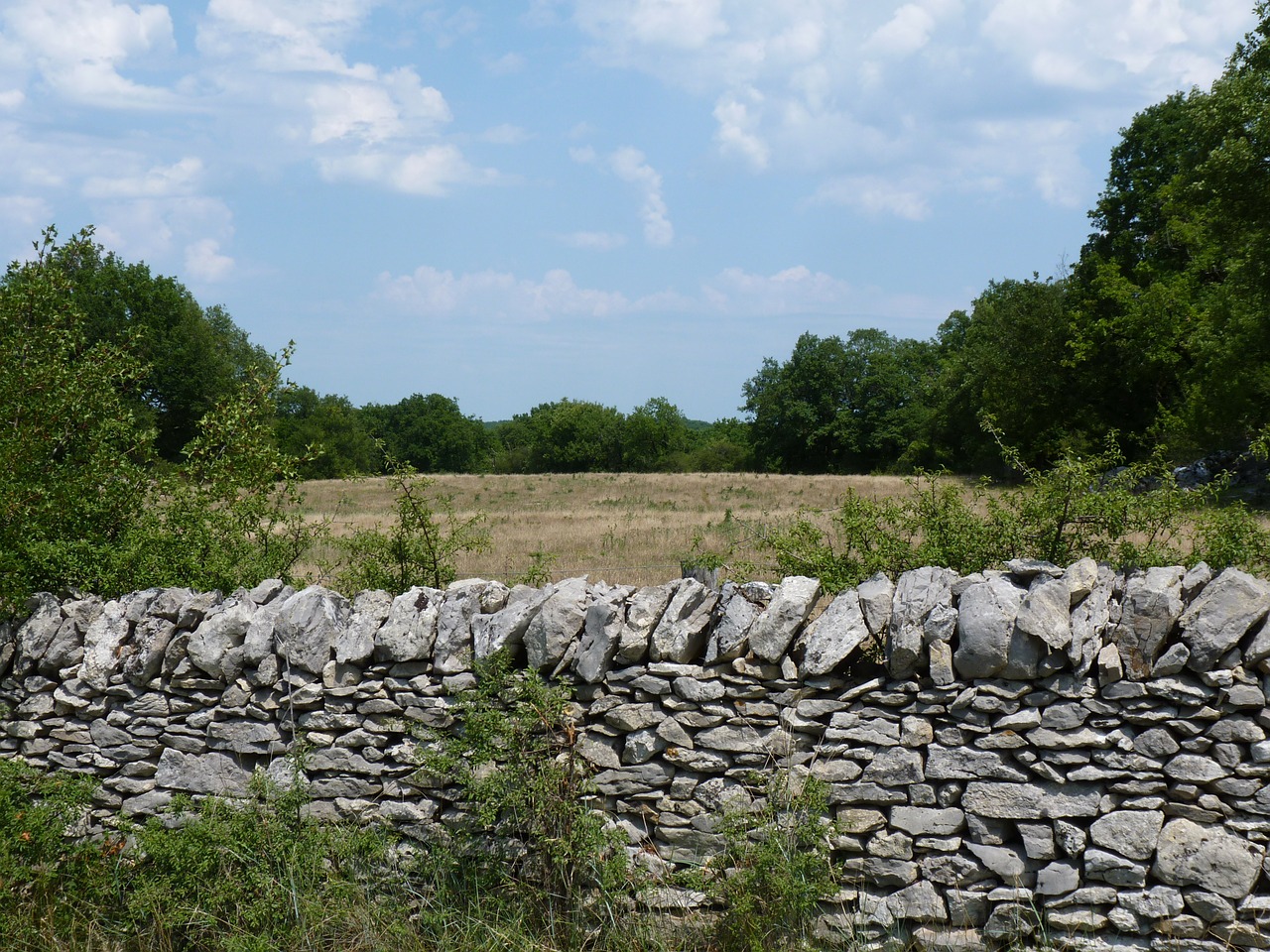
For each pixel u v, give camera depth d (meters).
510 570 13.40
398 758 4.98
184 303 51.06
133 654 5.42
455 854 4.89
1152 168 39.53
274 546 7.08
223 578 6.23
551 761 4.71
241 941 4.38
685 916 4.59
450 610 5.05
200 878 4.76
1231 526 5.48
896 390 80.06
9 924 4.59
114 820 5.38
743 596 4.82
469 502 36.47
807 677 4.58
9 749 5.58
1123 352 38.47
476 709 4.77
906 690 4.46
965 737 4.39
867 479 44.81
